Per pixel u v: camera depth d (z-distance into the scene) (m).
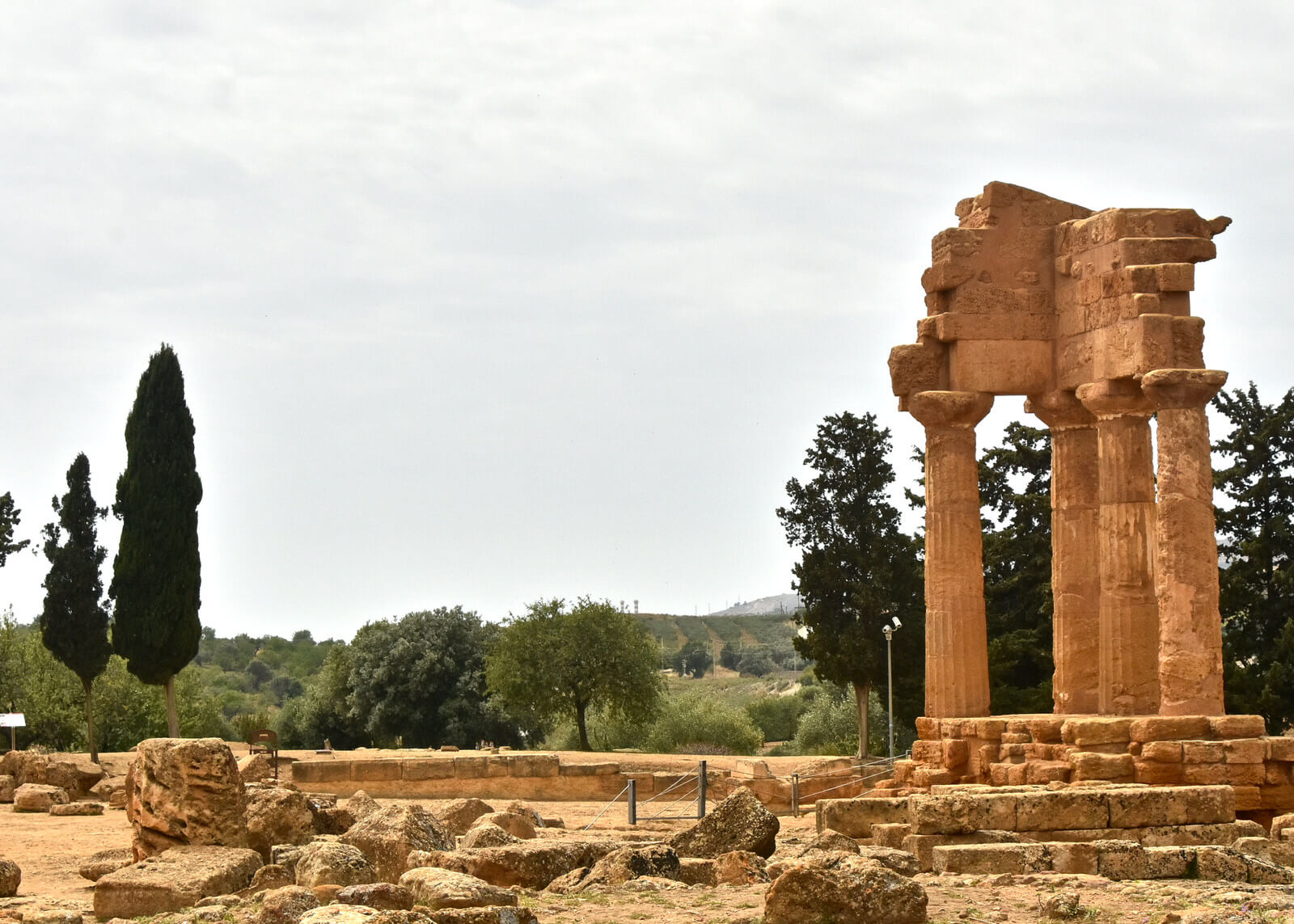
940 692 35.03
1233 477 59.44
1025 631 60.28
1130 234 33.91
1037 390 35.69
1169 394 31.94
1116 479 33.91
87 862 23.78
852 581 64.44
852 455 66.06
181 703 80.62
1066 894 16.53
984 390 35.41
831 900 15.75
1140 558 33.72
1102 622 33.97
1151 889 18.06
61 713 70.88
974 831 22.55
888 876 15.94
